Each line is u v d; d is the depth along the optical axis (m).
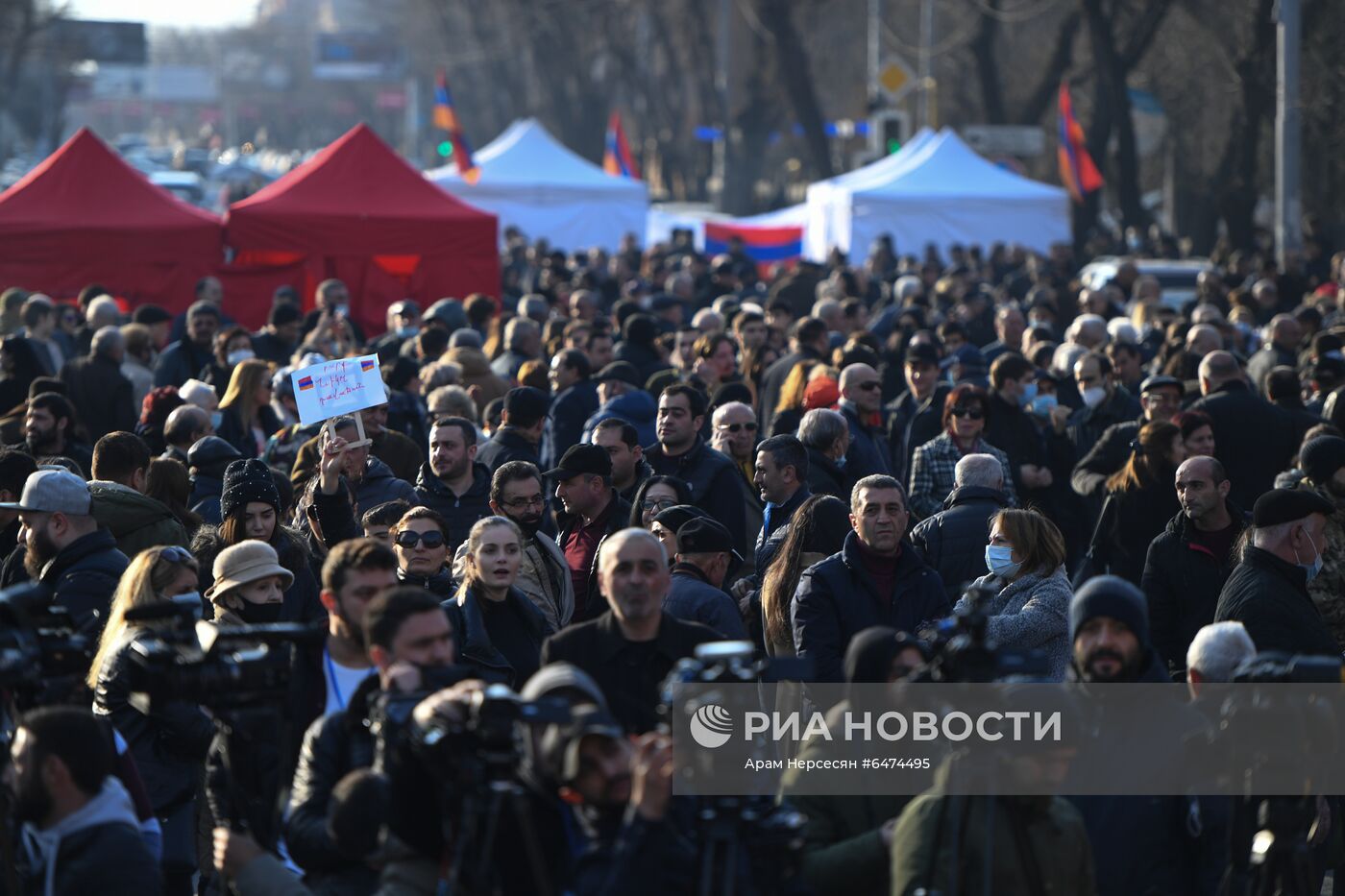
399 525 16.58
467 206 46.31
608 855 9.60
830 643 16.25
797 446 20.17
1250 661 11.04
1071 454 27.17
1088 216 87.06
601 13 144.12
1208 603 18.05
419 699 10.02
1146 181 130.62
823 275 57.59
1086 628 11.66
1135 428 24.81
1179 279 58.16
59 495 16.14
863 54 148.88
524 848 9.84
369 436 23.52
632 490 21.36
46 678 11.11
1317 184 96.12
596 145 151.88
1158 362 32.97
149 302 44.28
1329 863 13.80
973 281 52.25
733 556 19.08
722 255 70.12
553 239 78.75
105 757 10.88
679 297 45.59
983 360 32.19
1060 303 46.69
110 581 16.09
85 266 43.69
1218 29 89.75
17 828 11.05
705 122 139.75
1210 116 108.50
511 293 60.16
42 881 10.73
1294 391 25.50
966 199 73.62
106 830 10.86
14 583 17.44
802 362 27.45
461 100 197.50
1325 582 17.38
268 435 26.72
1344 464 17.98
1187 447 21.88
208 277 43.81
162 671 10.46
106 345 30.17
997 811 10.18
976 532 19.78
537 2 145.88
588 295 40.22
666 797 9.38
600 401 28.11
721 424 22.41
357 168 45.91
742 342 33.62
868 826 11.04
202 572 17.14
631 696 12.77
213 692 10.53
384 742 10.09
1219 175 90.88
